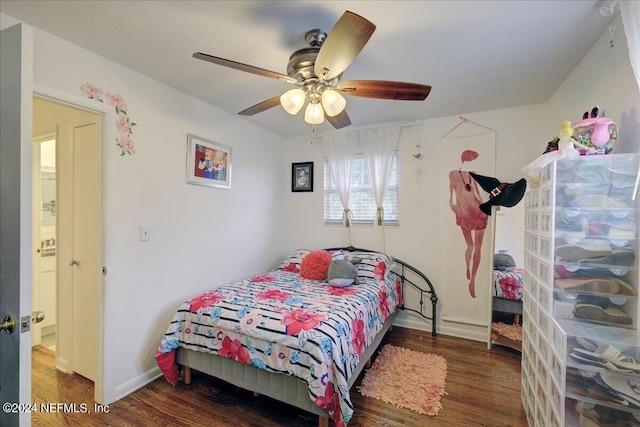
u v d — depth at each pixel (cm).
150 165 220
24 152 100
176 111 240
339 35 121
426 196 315
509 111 281
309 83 163
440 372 227
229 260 297
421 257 317
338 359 161
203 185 266
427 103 269
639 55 111
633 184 127
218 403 194
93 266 209
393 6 142
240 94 250
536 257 160
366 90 164
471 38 168
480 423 173
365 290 245
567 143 137
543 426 147
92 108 185
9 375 102
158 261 225
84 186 213
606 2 139
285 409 189
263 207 350
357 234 350
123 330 201
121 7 144
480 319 290
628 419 114
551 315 138
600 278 132
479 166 293
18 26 101
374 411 183
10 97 102
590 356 119
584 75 189
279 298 219
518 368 234
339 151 352
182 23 157
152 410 187
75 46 177
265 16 150
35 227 291
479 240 292
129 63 199
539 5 141
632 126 138
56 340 235
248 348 178
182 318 207
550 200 140
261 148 347
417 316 318
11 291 101
